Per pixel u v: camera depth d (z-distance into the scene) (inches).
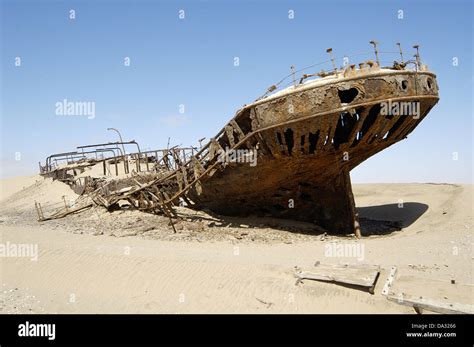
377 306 290.7
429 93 474.0
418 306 278.8
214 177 600.4
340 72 476.1
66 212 741.9
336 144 514.9
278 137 487.2
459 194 645.3
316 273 331.0
